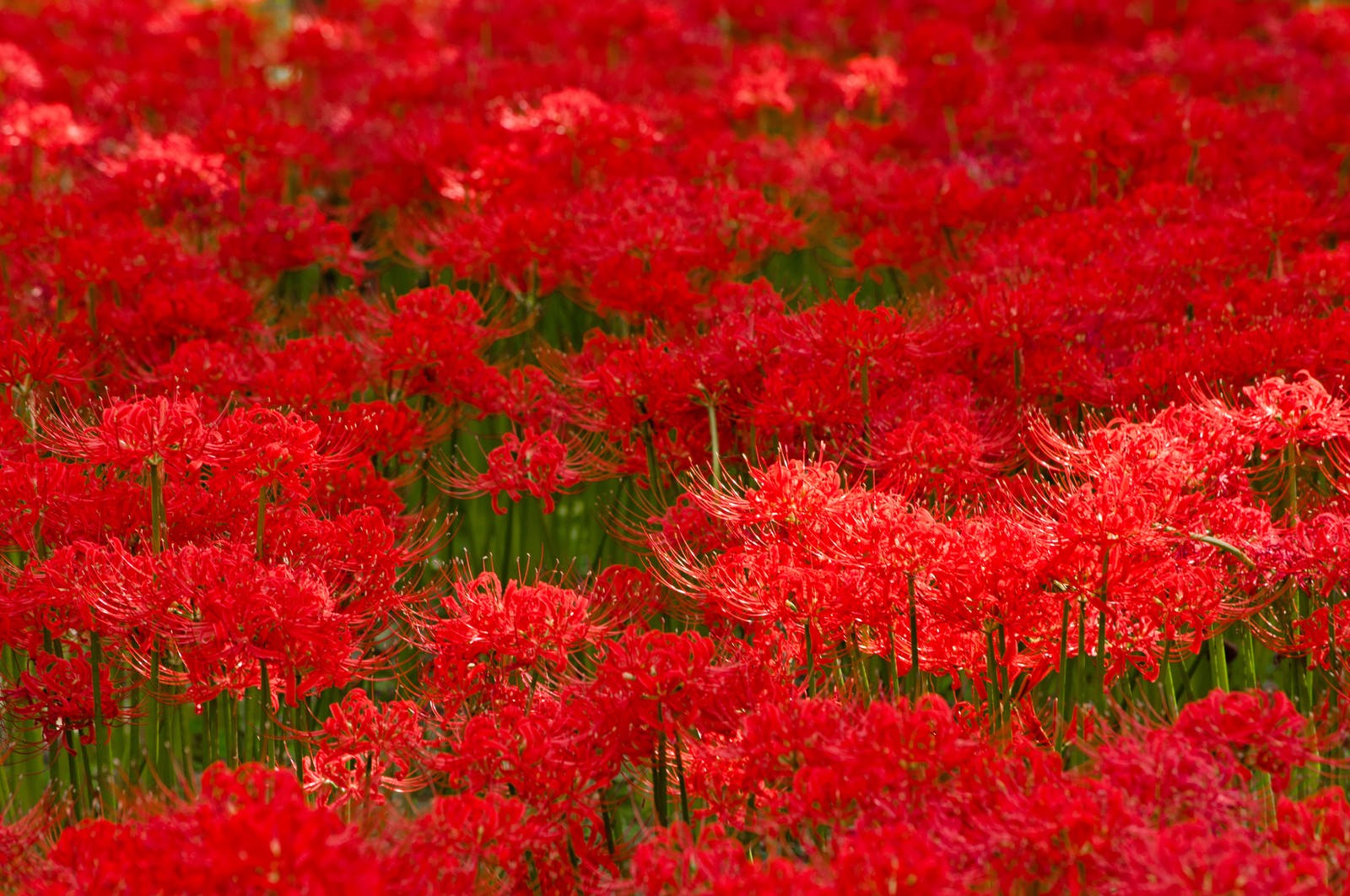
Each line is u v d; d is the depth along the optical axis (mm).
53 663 4707
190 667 4418
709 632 5492
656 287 6922
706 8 14070
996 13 14297
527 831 3771
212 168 8953
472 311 6875
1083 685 4516
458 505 7418
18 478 4859
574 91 9625
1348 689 4555
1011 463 5809
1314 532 4715
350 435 5953
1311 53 12945
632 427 6199
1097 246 7656
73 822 4676
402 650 6070
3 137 9828
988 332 6309
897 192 8695
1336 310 6262
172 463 4621
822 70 12055
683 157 9211
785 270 9664
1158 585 4508
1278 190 8602
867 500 4656
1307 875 3090
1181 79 11945
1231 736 3594
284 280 9383
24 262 7961
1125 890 3193
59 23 13883
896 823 3490
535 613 4531
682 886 3391
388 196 9727
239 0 14414
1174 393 6082
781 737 3795
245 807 3131
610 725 4062
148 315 6977
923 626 4719
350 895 3021
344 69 12875
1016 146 10531
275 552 4898
